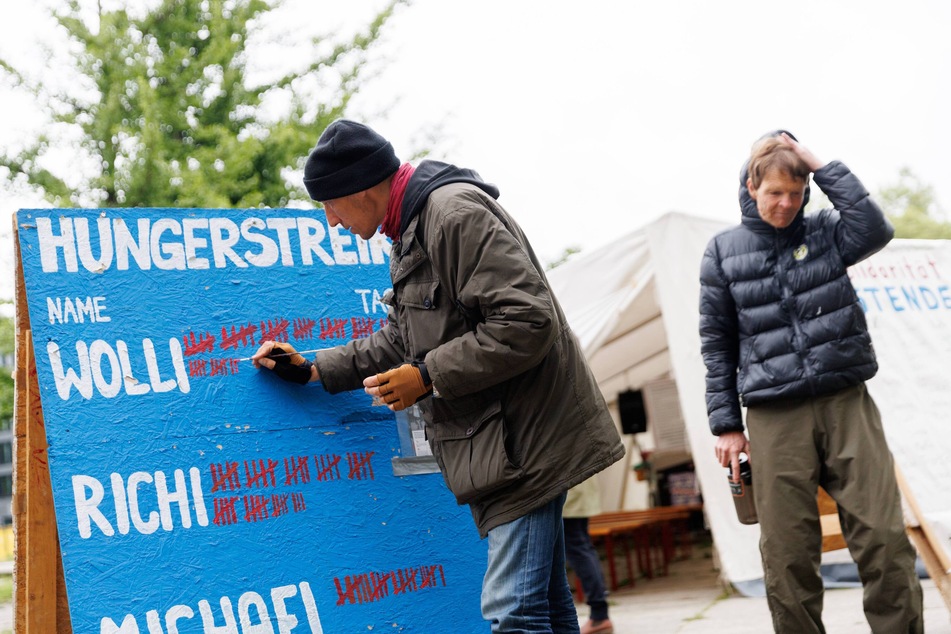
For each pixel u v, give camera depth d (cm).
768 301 317
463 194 238
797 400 312
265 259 289
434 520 288
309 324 290
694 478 983
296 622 263
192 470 262
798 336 310
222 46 853
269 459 272
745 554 599
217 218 285
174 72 859
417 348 251
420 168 248
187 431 264
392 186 251
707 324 335
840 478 309
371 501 281
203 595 254
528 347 227
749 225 327
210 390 270
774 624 318
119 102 815
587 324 665
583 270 668
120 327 265
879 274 615
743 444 331
